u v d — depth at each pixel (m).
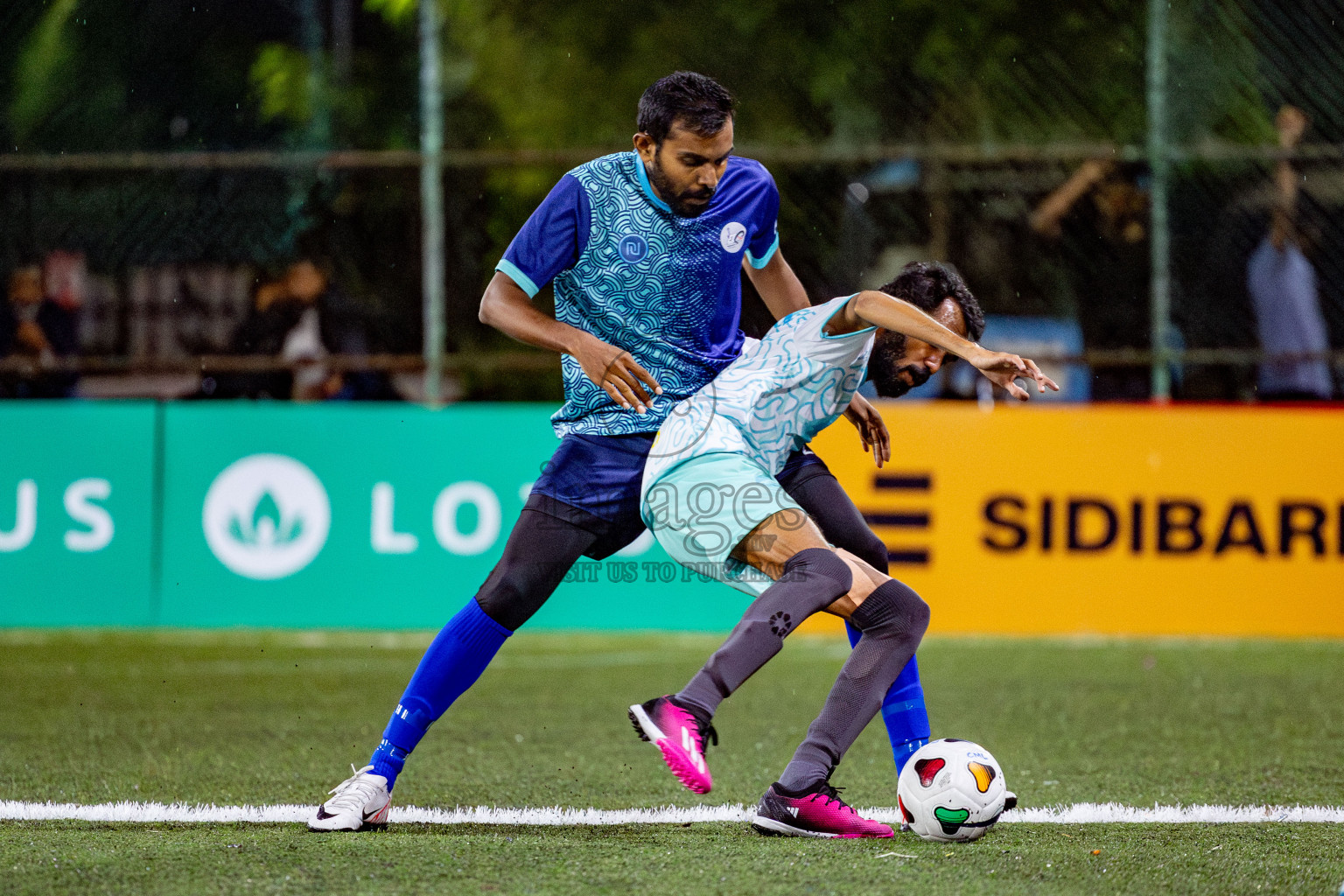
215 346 29.42
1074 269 29.03
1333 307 28.81
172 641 28.30
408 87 31.41
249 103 30.80
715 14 31.16
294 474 28.16
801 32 30.42
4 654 26.56
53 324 29.48
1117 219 28.97
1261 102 29.00
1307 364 28.70
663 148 11.98
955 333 11.77
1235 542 27.45
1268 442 27.47
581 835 12.16
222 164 29.30
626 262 12.29
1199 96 29.09
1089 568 27.44
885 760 16.62
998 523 27.50
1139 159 28.95
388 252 29.30
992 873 10.62
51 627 28.34
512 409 28.08
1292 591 27.38
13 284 29.45
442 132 31.20
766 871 10.61
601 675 24.31
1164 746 17.62
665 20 31.59
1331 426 27.45
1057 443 27.55
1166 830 12.53
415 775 15.47
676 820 12.97
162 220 29.39
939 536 27.48
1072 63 29.34
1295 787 14.90
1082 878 10.56
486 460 28.05
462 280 29.36
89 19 30.20
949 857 11.17
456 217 29.27
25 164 29.44
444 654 12.38
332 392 29.23
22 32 30.02
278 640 28.59
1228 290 28.91
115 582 28.17
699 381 12.56
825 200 29.08
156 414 28.33
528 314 12.12
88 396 29.55
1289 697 21.70
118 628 29.64
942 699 21.53
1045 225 29.02
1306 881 10.59
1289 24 28.89
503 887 10.10
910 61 29.81
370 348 29.34
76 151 30.00
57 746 17.34
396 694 22.16
